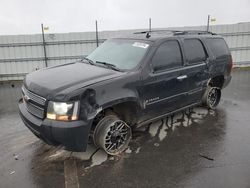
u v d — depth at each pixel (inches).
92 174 133.7
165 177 130.5
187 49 187.0
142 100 155.9
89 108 129.2
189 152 154.4
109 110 152.2
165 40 172.2
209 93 215.8
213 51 209.8
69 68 164.1
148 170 136.6
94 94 130.9
